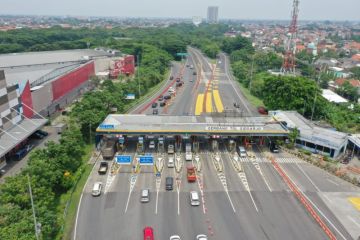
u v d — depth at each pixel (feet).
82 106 321.73
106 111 347.36
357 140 302.66
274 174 254.88
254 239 181.57
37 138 307.37
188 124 291.99
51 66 494.18
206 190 229.25
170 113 399.24
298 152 296.71
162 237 181.47
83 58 577.02
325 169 265.75
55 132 326.03
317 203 216.54
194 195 213.87
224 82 594.65
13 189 174.09
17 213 159.53
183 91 516.73
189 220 196.65
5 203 168.45
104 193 222.89
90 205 209.36
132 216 199.52
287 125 322.96
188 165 265.54
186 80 602.03
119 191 225.97
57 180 212.43
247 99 480.23
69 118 327.47
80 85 496.23
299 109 390.42
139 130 275.59
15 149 273.95
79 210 203.82
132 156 279.08
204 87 548.72
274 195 224.94
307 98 390.63
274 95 406.82
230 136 309.42
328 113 397.80
